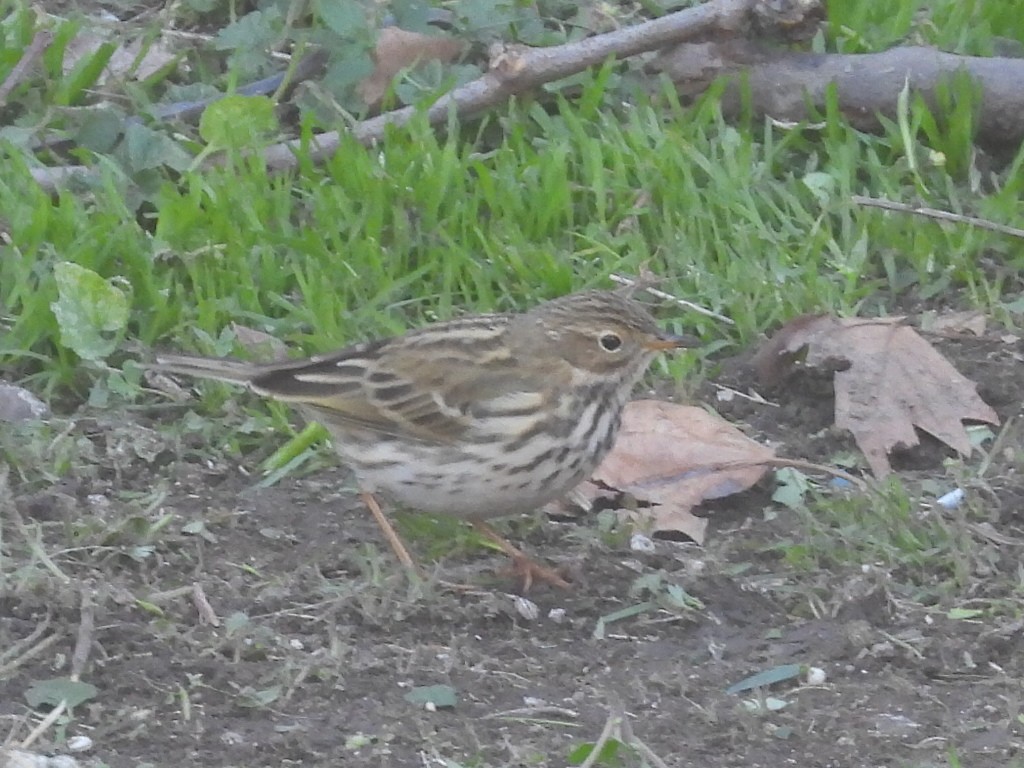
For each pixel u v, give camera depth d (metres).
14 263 12.52
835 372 12.09
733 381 12.48
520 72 14.25
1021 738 9.18
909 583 10.58
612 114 14.54
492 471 10.43
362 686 9.59
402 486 10.60
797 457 11.80
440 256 13.10
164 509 11.09
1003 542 10.88
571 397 10.54
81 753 8.96
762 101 14.62
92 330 12.02
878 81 14.44
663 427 11.68
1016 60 14.44
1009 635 10.02
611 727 8.62
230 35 14.95
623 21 15.60
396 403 10.45
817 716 9.39
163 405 11.95
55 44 14.77
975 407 11.94
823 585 10.49
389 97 14.61
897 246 13.41
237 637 9.84
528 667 9.81
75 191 13.54
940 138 14.29
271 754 8.98
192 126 14.38
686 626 10.25
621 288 12.95
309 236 12.93
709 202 13.65
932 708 9.49
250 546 10.83
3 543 10.66
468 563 10.91
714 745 9.13
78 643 9.73
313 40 14.86
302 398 10.66
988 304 13.05
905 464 11.80
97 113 14.04
